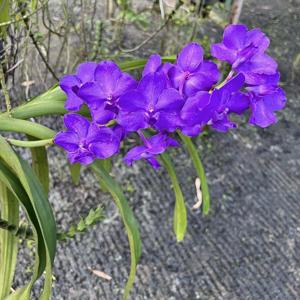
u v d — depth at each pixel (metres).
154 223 1.31
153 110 0.50
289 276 1.23
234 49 0.52
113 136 0.53
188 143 0.82
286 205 1.39
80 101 0.55
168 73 0.52
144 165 1.45
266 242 1.29
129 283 0.72
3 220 0.74
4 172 0.66
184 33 1.77
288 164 1.51
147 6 1.89
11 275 0.84
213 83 0.51
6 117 0.70
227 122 0.52
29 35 1.09
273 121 0.54
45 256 0.66
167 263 1.23
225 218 1.34
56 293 1.14
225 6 1.76
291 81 1.80
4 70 1.06
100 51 1.51
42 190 0.67
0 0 0.81
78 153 0.55
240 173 1.47
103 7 1.86
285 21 2.10
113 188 0.69
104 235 1.26
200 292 1.18
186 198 1.38
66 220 1.29
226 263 1.24
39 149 0.88
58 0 1.64
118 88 0.51
